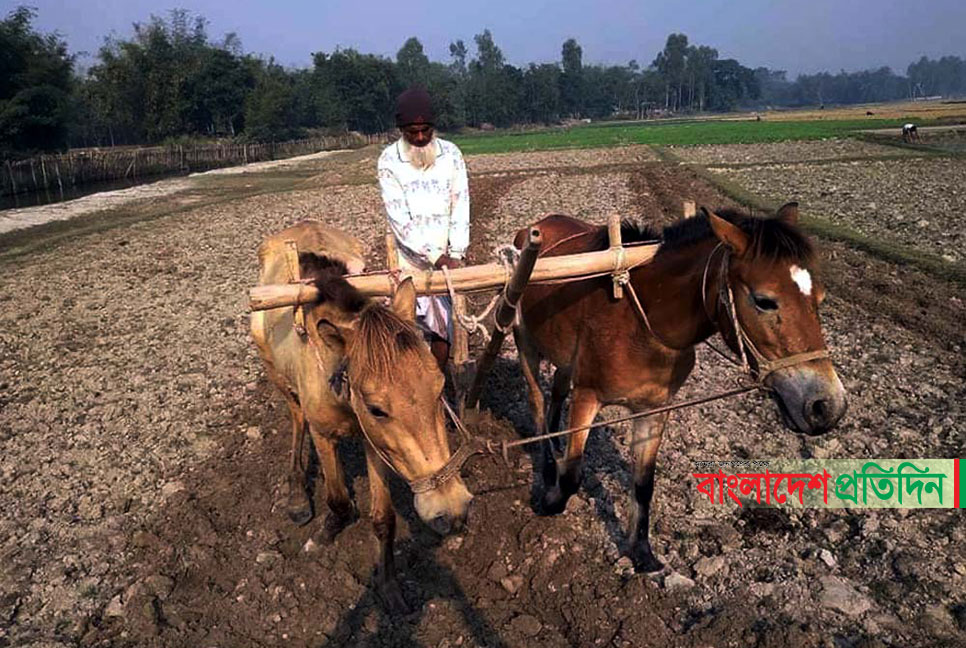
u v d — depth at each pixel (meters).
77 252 17.08
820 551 4.83
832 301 10.04
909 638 4.09
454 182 5.38
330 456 4.78
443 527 3.55
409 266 5.40
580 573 4.78
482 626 4.41
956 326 8.75
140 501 5.94
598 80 159.00
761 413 6.91
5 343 10.27
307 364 4.31
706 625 4.21
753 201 18.25
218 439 6.93
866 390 7.26
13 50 39.72
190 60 72.19
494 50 152.75
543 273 4.18
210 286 13.01
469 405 4.99
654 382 4.48
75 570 5.12
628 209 19.36
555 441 6.08
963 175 22.52
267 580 4.88
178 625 4.53
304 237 5.46
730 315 3.74
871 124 56.12
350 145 81.56
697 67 181.25
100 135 70.75
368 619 4.52
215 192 32.16
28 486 6.25
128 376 8.70
